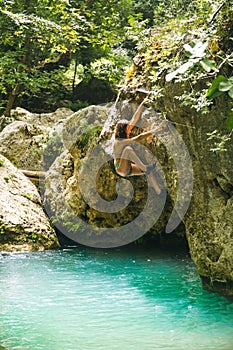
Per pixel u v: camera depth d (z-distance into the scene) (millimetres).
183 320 6035
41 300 7031
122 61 17344
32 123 15461
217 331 5590
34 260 10023
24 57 17656
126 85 8109
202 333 5527
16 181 12219
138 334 5508
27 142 13617
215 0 6480
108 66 17547
